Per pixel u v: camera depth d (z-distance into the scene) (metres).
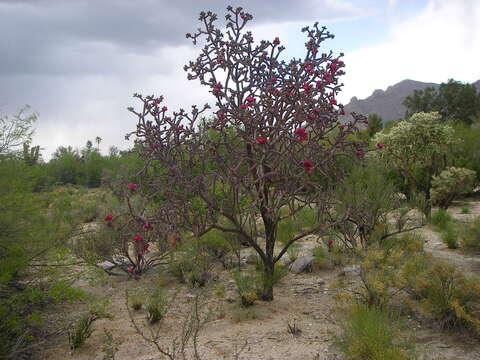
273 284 5.48
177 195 4.56
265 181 4.78
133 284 6.21
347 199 5.93
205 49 4.94
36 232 4.42
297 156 4.64
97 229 6.98
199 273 6.01
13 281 4.47
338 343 3.57
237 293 5.41
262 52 5.02
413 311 4.41
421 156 14.04
